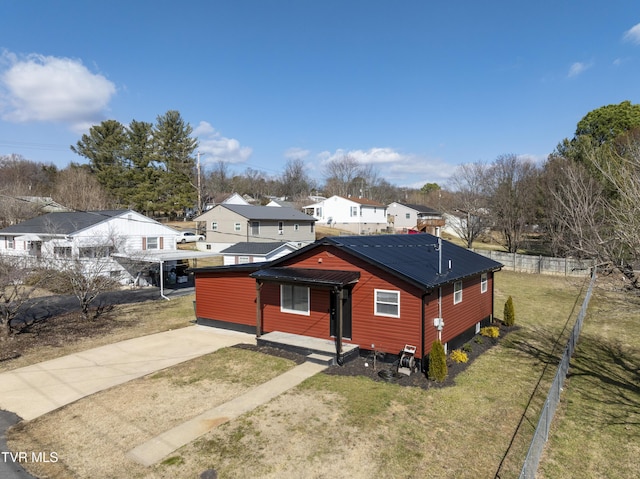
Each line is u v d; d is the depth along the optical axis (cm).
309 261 1477
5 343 1488
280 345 1417
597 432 892
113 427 882
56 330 1681
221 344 1504
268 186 11681
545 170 3925
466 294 1538
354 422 901
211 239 4209
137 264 2759
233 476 711
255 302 1639
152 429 872
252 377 1168
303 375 1182
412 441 828
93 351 1420
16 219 3984
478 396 1051
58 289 2406
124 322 1838
